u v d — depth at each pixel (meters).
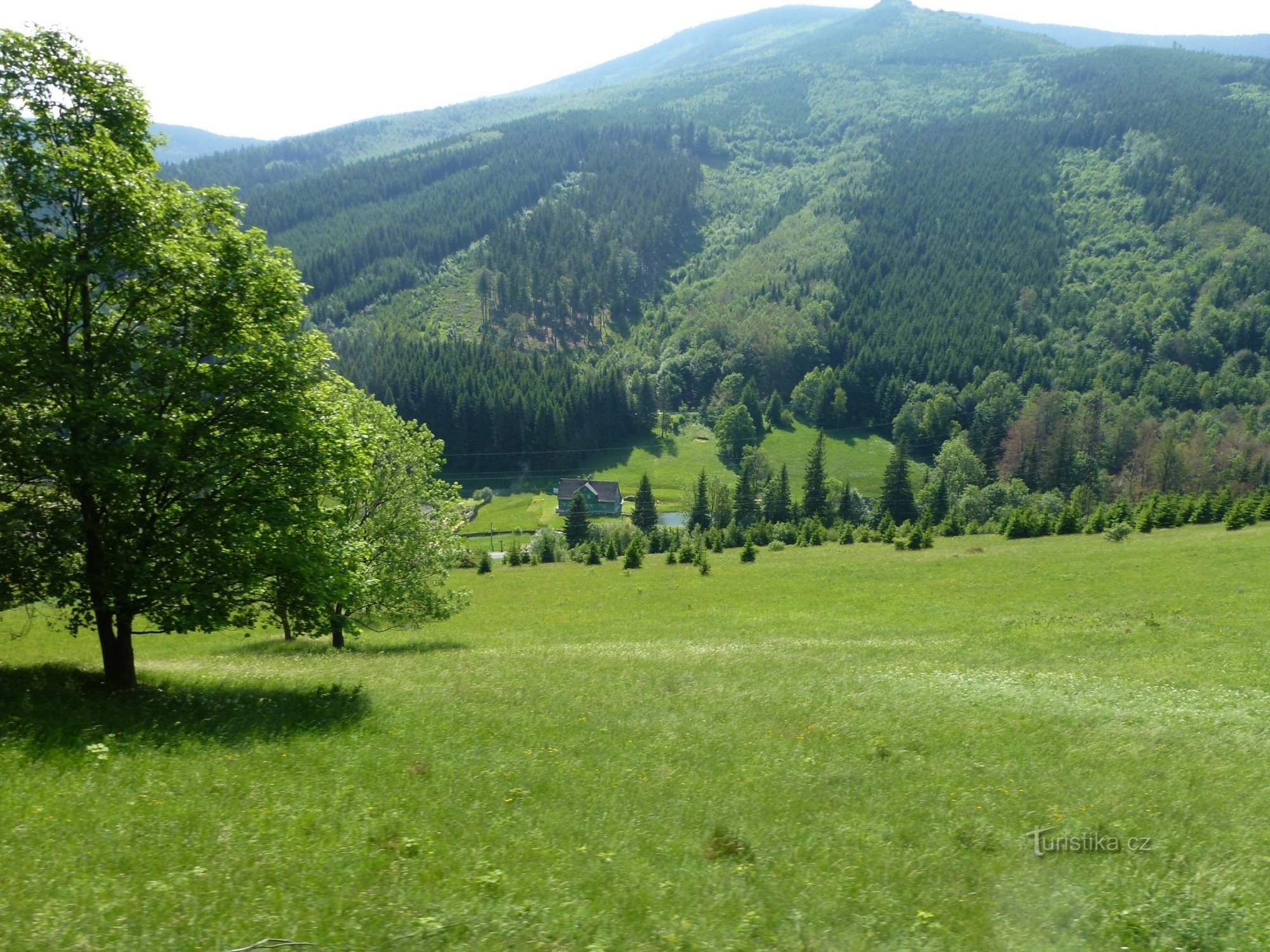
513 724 15.98
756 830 10.66
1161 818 11.64
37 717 13.61
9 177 14.91
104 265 14.88
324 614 18.22
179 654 33.19
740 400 190.75
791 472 167.00
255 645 35.38
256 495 16.44
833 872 9.52
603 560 95.12
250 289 16.67
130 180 15.12
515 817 10.73
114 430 14.94
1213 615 36.00
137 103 16.44
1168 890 9.12
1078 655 28.25
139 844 8.89
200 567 16.22
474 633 42.38
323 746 13.38
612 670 24.20
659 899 8.49
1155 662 26.20
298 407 16.95
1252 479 121.00
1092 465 143.00
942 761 14.42
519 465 164.50
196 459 16.22
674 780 12.73
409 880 8.52
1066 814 11.71
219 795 10.69
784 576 66.75
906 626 39.09
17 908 7.27
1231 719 18.11
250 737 13.59
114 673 17.12
